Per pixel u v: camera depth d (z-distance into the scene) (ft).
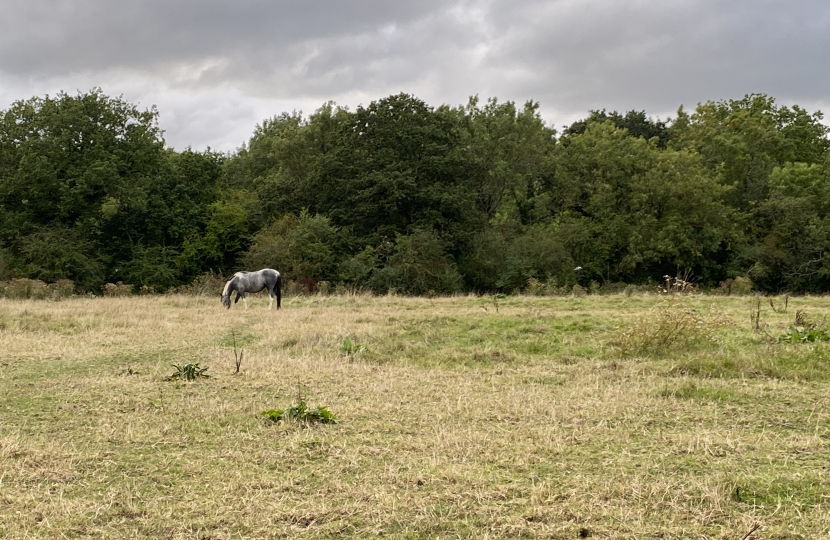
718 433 22.98
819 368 32.60
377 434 23.18
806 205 128.88
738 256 129.70
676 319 39.70
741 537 15.24
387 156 124.57
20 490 18.34
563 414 25.35
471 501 17.37
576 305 61.82
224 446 22.06
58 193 123.34
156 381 31.89
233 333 44.83
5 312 56.39
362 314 57.36
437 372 34.22
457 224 123.44
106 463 20.40
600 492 17.75
